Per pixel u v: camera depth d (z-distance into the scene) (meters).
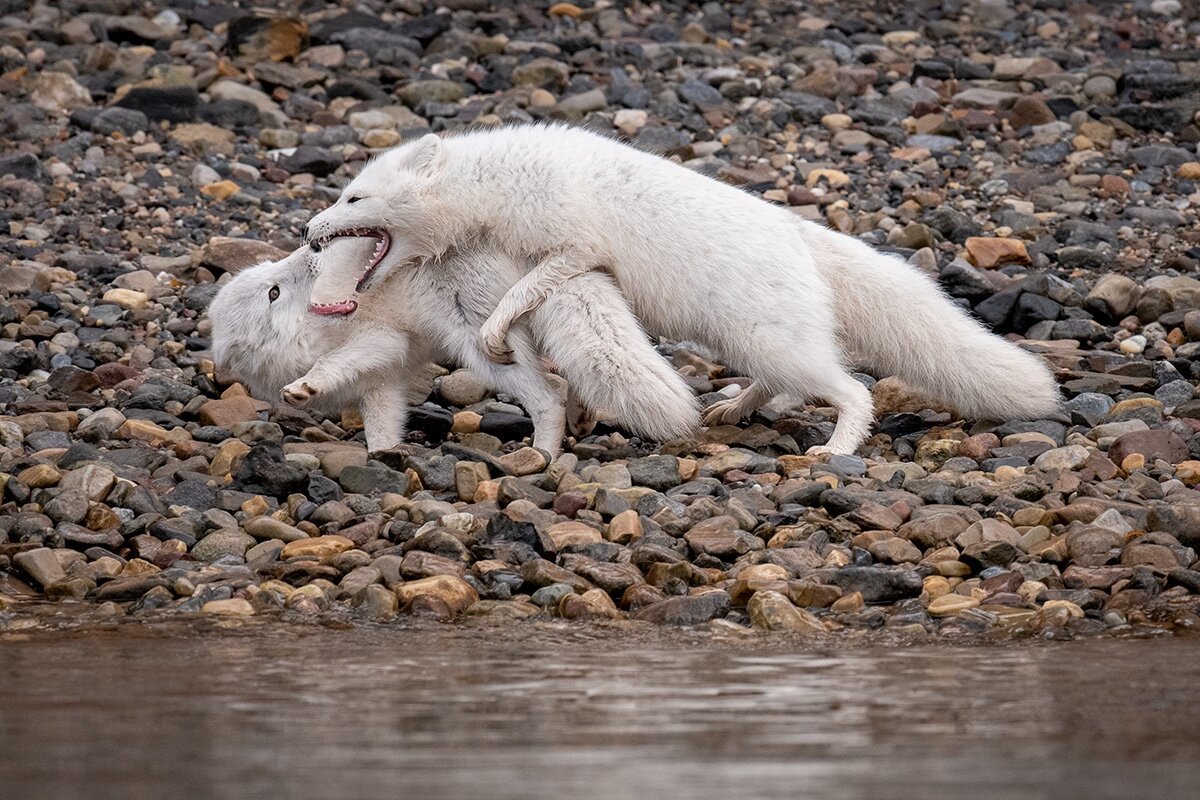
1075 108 33.66
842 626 13.52
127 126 31.81
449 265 18.97
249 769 8.95
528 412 19.53
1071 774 8.79
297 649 12.45
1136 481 16.86
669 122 32.75
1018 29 41.31
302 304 19.41
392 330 19.27
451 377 21.20
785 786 8.55
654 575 14.58
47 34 37.16
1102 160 31.08
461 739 9.60
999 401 19.44
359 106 33.66
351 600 14.18
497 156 18.72
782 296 18.19
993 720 10.06
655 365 18.00
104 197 28.67
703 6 42.41
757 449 19.12
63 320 23.47
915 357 19.47
